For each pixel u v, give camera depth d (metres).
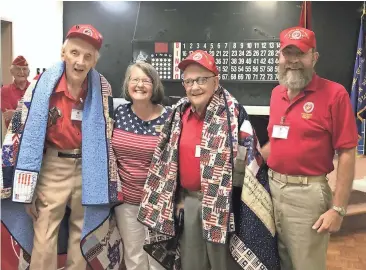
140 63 2.09
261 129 4.31
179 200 2.00
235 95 4.74
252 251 1.80
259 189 1.84
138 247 2.13
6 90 2.41
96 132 1.97
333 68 4.53
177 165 1.93
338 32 4.46
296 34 1.71
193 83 1.83
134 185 2.07
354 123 1.69
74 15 4.98
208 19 4.72
